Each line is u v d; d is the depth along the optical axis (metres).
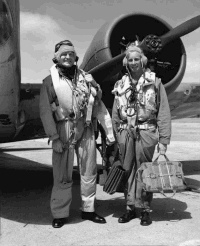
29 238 2.89
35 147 13.94
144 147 3.22
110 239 2.84
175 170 3.10
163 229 3.08
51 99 3.29
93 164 3.36
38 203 4.10
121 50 4.92
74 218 3.45
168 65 4.50
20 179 5.88
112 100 5.11
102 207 3.86
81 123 3.30
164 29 4.91
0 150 12.44
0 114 4.19
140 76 3.29
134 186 3.32
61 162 3.30
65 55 3.22
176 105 6.55
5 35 3.66
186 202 4.08
